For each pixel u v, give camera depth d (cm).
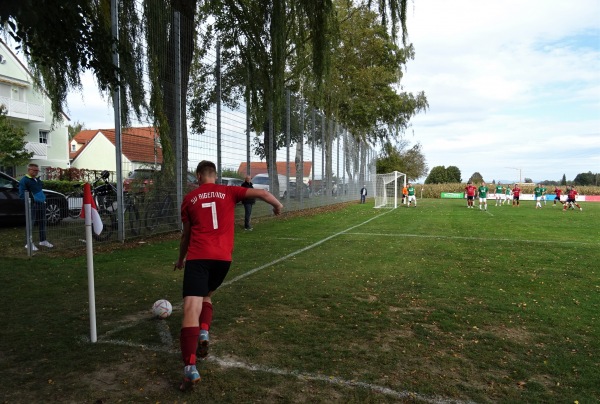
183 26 1159
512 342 426
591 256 933
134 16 966
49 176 2834
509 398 316
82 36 457
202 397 310
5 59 2956
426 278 701
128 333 433
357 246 1041
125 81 907
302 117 2155
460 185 5550
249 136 1526
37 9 369
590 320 496
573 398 316
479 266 807
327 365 366
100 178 1248
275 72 1551
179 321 472
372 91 3384
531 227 1573
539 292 621
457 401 311
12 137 2478
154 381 334
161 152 1073
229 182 1384
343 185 3145
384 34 1535
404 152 6344
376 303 555
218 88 1306
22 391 316
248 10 1520
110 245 938
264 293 594
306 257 877
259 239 1135
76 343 404
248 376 344
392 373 354
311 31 1625
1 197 1152
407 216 2078
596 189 5256
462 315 509
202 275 341
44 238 836
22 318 475
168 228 1116
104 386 325
